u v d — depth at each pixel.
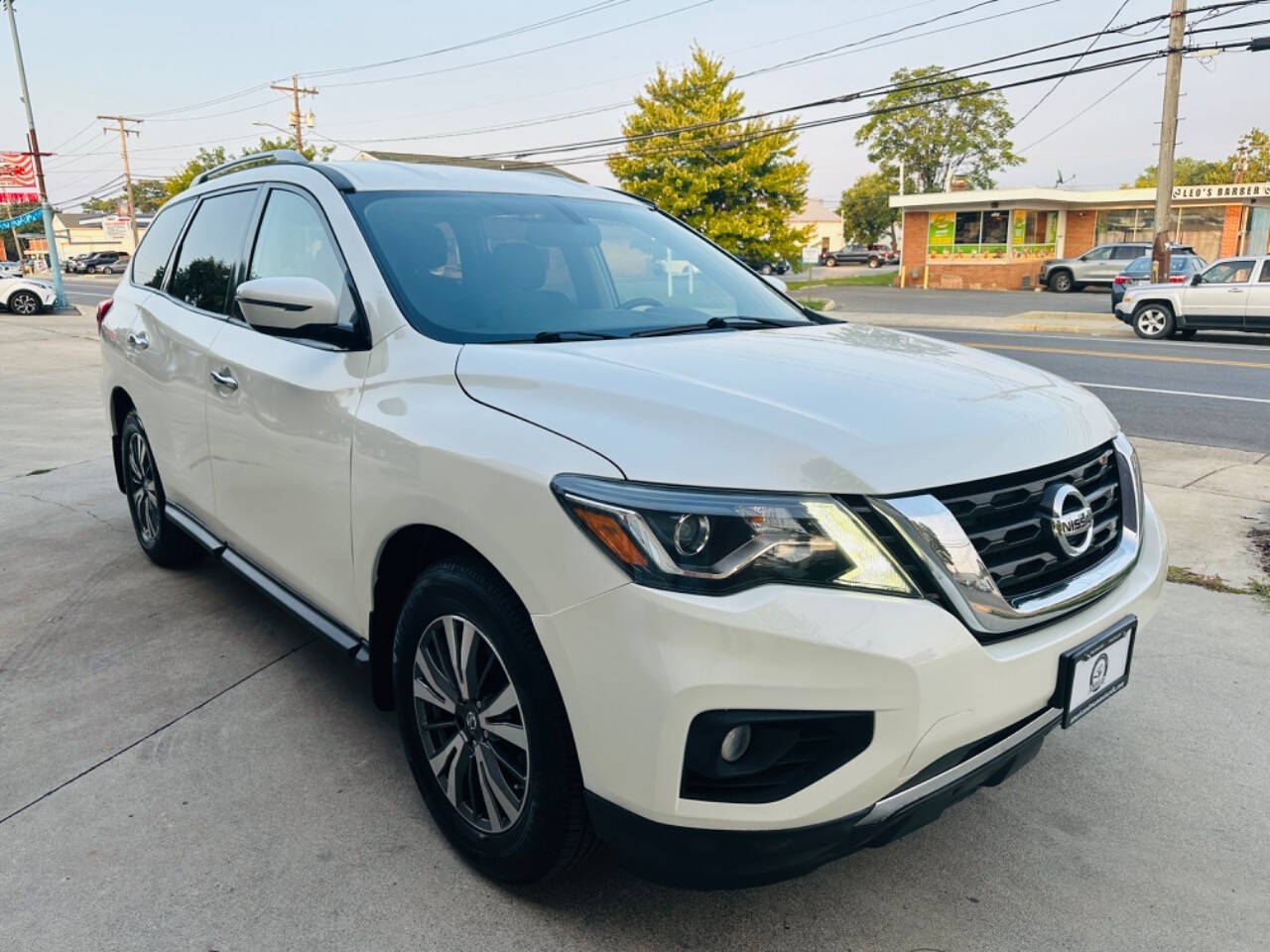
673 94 26.47
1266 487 6.29
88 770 2.91
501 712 2.22
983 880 2.46
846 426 2.00
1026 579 2.09
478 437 2.18
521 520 2.02
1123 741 3.12
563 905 2.33
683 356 2.45
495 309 2.78
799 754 1.88
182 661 3.64
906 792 1.92
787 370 2.36
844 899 2.38
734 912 2.32
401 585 2.65
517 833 2.23
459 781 2.43
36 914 2.29
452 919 2.29
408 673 2.54
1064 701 2.13
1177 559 4.77
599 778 1.96
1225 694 3.41
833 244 91.50
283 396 2.90
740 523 1.83
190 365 3.59
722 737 1.83
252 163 3.75
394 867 2.47
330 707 3.30
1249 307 16.38
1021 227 37.53
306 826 2.64
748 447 1.91
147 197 83.69
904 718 1.83
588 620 1.91
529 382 2.27
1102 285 34.12
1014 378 2.52
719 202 27.16
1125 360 14.02
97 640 3.83
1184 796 2.82
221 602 4.23
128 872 2.45
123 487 4.79
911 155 61.66
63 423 8.55
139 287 4.49
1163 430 8.58
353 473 2.57
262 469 3.09
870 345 2.79
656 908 2.33
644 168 26.95
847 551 1.84
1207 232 38.53
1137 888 2.43
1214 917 2.32
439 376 2.44
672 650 1.81
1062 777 2.92
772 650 1.79
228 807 2.72
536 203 3.39
